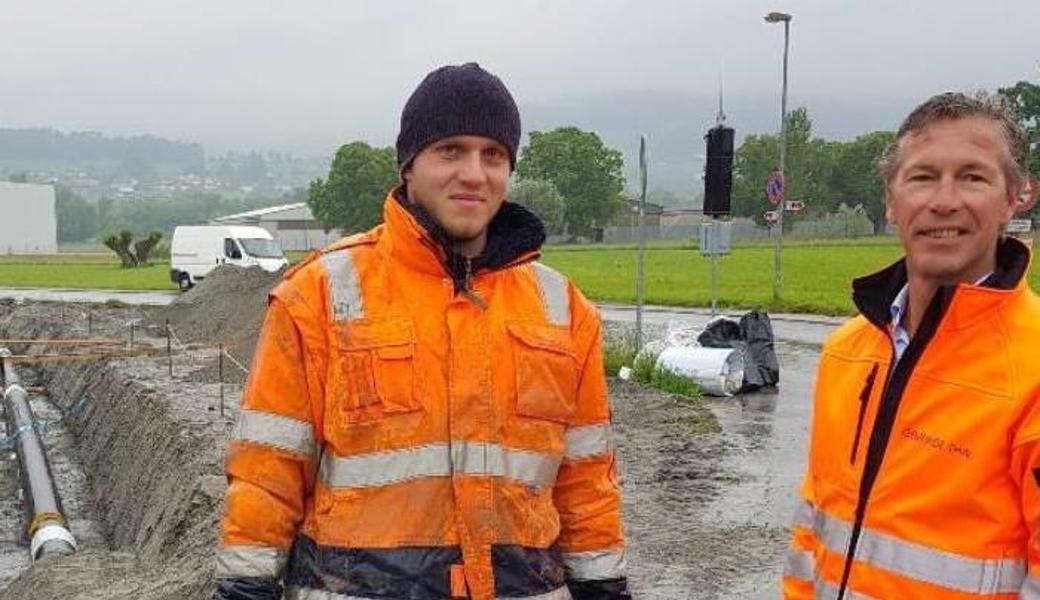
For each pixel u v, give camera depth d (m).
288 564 2.79
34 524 10.02
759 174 98.50
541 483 2.77
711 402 12.87
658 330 20.56
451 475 2.65
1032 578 2.39
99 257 82.81
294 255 71.81
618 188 108.50
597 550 2.98
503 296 2.81
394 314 2.68
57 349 22.02
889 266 2.79
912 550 2.52
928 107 2.66
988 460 2.44
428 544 2.63
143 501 10.67
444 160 2.73
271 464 2.70
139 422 13.11
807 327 21.95
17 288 40.88
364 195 98.06
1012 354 2.46
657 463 9.53
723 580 6.39
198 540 7.54
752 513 7.89
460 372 2.67
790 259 51.34
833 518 2.76
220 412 12.43
